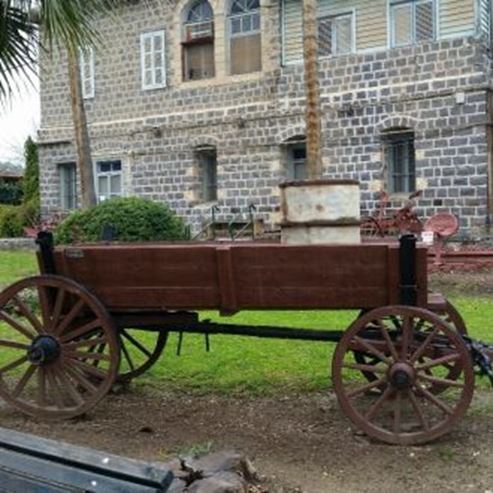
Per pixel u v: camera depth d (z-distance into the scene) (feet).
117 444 17.90
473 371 17.08
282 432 18.63
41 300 19.27
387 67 59.82
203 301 18.54
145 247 18.72
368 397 20.79
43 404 19.57
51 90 78.07
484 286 41.91
